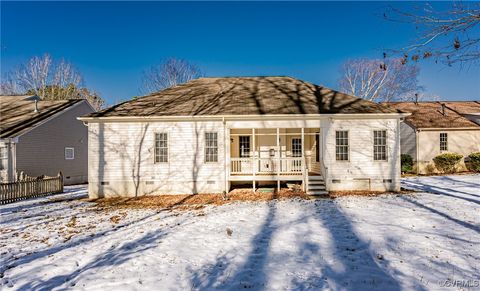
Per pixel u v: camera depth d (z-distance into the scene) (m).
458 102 31.61
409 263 6.32
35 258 7.09
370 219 9.84
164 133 16.19
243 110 15.98
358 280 5.64
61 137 23.91
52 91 46.56
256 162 18.22
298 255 6.99
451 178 21.55
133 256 7.05
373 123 16.02
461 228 8.59
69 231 9.38
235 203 13.34
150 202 14.20
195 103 17.17
